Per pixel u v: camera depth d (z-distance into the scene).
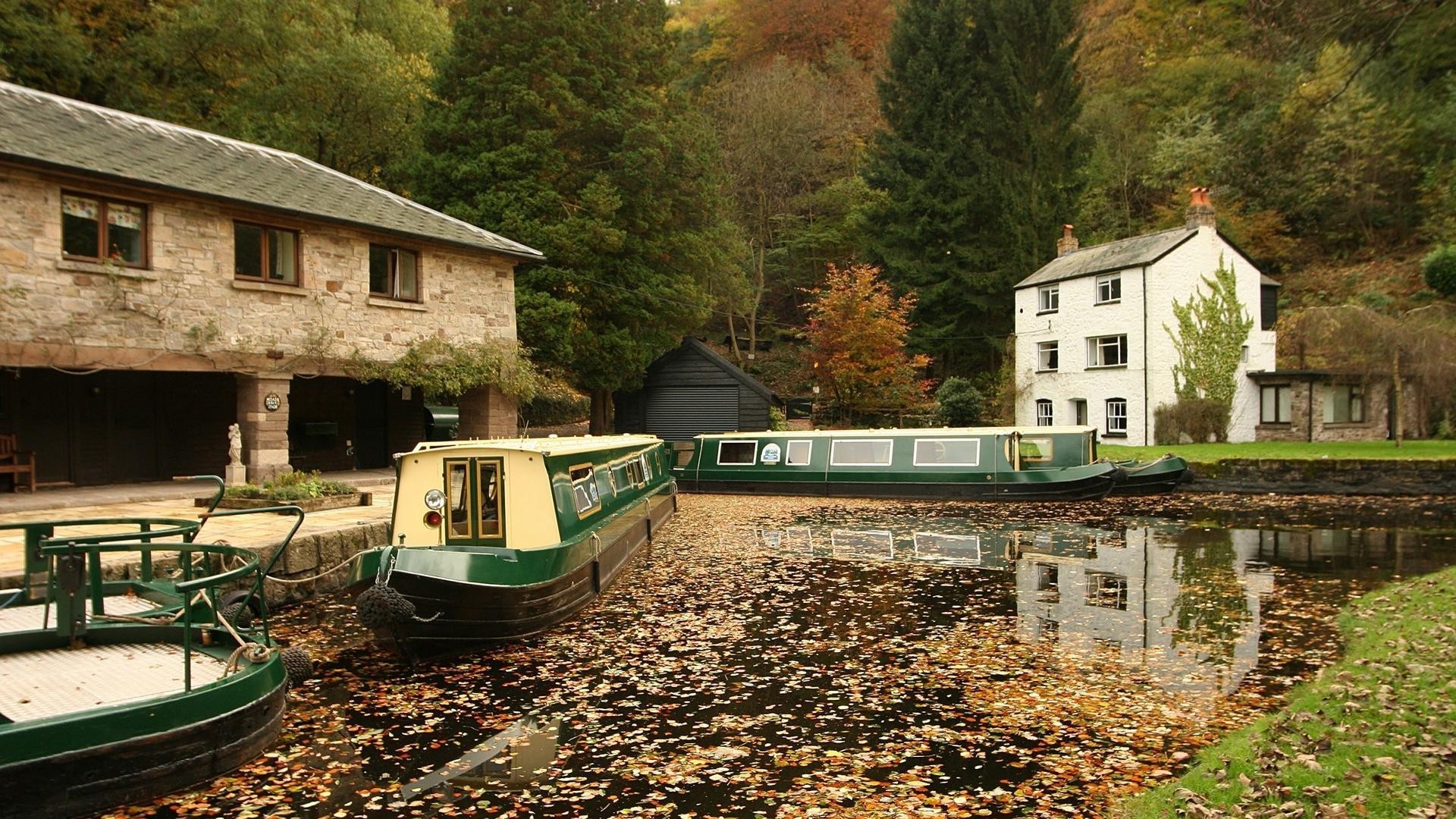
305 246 18.02
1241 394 33.19
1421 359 27.03
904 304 36.97
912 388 35.91
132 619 7.36
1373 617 10.32
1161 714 7.41
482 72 27.80
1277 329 36.12
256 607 10.16
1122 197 47.25
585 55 28.48
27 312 14.01
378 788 6.13
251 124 27.19
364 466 22.30
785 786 6.10
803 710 7.64
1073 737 6.91
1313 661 8.95
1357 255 41.59
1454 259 33.09
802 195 44.72
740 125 43.06
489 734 7.14
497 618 9.21
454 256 21.22
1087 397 34.94
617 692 8.14
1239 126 42.97
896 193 42.81
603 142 29.25
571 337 27.03
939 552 15.86
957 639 9.97
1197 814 5.05
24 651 6.83
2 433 16.08
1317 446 29.44
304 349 17.86
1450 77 30.78
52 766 5.17
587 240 27.09
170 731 5.62
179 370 15.95
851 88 48.69
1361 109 39.69
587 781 6.23
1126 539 17.31
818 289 40.59
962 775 6.22
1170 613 11.16
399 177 30.69
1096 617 11.00
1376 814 4.77
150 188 15.30
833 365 35.22
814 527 19.17
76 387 17.30
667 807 5.79
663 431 34.34
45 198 14.27
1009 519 20.22
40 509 13.32
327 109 28.52
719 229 33.56
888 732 7.10
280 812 5.74
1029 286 37.81
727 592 12.46
